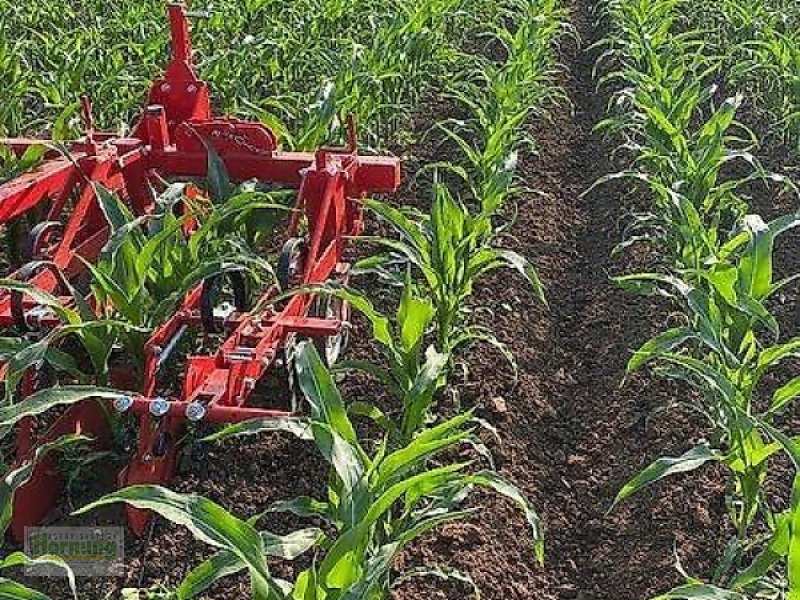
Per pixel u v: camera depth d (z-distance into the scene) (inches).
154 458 132.0
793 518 99.1
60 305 131.6
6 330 158.2
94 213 163.0
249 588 126.8
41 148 163.3
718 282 130.5
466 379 161.0
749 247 129.6
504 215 211.9
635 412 156.4
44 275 144.9
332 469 112.3
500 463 146.5
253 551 95.7
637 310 179.9
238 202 143.7
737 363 128.2
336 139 202.5
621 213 212.2
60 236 173.0
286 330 138.5
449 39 317.4
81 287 165.8
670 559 132.2
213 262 136.6
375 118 229.3
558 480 148.3
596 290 190.4
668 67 236.4
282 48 235.3
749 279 129.9
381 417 130.9
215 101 228.7
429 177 224.5
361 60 222.8
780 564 130.3
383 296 179.0
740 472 126.4
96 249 161.2
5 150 171.0
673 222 165.0
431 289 150.3
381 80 227.8
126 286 139.1
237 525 95.7
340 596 95.4
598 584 133.1
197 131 167.5
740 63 246.5
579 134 267.1
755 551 132.0
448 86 237.8
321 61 231.0
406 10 257.6
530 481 146.0
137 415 142.2
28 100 247.1
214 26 253.6
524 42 252.8
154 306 143.9
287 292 127.0
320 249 159.3
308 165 166.2
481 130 226.7
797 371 163.5
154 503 95.0
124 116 219.9
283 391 151.6
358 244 193.3
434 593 126.5
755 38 269.6
